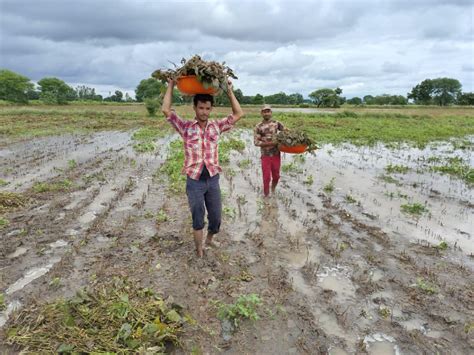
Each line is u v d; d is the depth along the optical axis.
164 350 3.12
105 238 5.44
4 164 10.84
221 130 4.59
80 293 3.63
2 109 34.88
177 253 4.92
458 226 6.42
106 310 3.47
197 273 4.41
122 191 7.79
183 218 6.29
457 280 4.50
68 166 10.62
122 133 19.55
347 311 3.83
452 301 4.05
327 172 10.51
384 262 4.93
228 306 3.72
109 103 67.75
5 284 4.16
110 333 3.20
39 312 3.51
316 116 32.16
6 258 4.77
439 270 4.75
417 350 3.30
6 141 15.67
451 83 100.62
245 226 6.07
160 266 4.55
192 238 5.42
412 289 4.25
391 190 8.70
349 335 3.47
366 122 28.03
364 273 4.60
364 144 16.47
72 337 3.13
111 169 10.21
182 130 4.49
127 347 3.08
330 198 7.78
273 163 7.60
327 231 5.96
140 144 14.16
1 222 5.86
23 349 3.03
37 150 13.45
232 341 3.31
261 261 4.83
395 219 6.70
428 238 5.86
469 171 10.48
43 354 2.97
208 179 4.55
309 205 7.33
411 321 3.71
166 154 12.73
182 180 8.70
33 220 6.08
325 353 3.22
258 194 8.02
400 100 93.38
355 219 6.58
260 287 4.19
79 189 8.03
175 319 3.40
